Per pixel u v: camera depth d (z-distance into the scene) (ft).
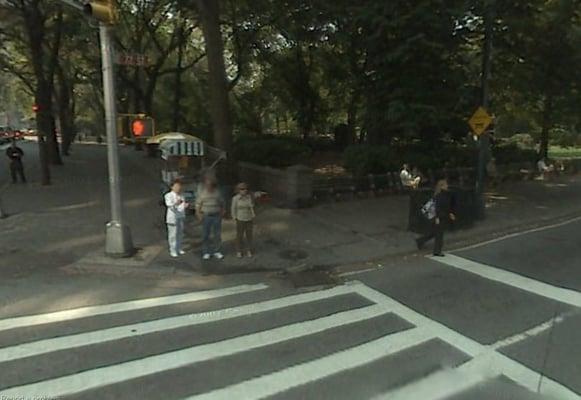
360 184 50.98
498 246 33.81
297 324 19.20
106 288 23.90
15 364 15.46
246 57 94.38
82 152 130.11
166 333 18.19
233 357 16.06
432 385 14.16
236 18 80.69
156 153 109.91
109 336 17.85
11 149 60.08
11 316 19.90
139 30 101.45
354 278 26.35
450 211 32.14
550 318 19.83
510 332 18.33
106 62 28.25
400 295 23.09
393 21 47.06
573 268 27.78
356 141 93.61
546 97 76.69
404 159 55.62
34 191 53.88
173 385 14.14
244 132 104.94
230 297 22.85
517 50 59.41
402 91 51.34
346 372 14.97
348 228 38.14
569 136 109.60
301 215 42.47
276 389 13.87
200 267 27.91
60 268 26.89
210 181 30.07
